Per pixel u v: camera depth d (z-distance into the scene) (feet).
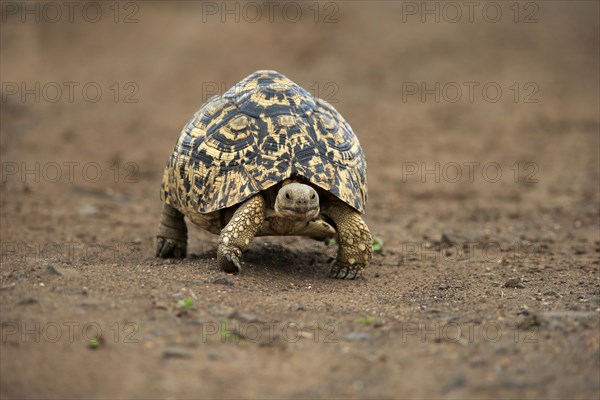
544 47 299.99
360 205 76.28
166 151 189.88
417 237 108.47
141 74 281.95
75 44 318.24
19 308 59.26
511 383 49.37
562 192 149.18
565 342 55.77
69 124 219.20
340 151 77.56
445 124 217.97
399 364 52.60
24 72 285.43
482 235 110.63
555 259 92.58
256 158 74.38
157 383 49.24
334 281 77.46
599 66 281.13
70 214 119.24
